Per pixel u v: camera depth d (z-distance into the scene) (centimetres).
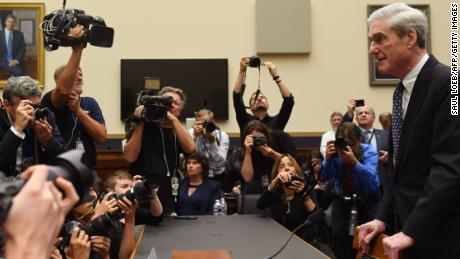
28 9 651
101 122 331
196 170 366
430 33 683
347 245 358
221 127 670
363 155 373
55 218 65
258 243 229
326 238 359
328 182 377
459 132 161
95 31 254
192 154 369
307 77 684
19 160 236
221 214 355
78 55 257
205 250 212
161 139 319
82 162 73
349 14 689
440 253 164
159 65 666
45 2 656
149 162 314
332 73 685
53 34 250
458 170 157
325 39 687
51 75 654
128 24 672
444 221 160
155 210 279
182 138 322
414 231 159
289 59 684
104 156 607
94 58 664
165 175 316
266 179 370
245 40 682
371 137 499
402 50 179
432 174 162
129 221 243
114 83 665
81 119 287
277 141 395
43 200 65
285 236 247
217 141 477
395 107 194
